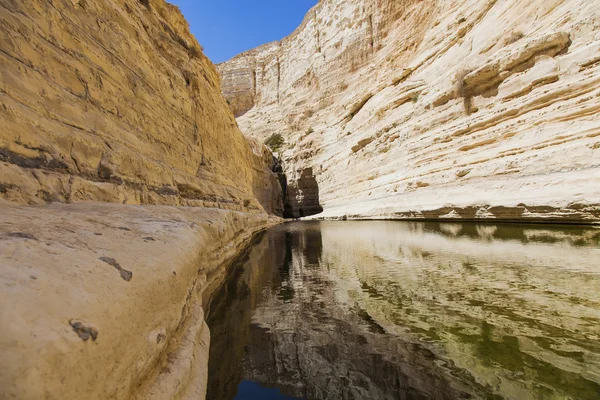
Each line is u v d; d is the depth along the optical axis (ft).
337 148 107.76
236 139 78.02
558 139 34.68
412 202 55.36
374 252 26.94
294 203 131.64
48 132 14.51
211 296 16.56
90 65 20.45
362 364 9.15
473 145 47.50
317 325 12.25
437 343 10.02
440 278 17.26
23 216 7.58
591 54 34.76
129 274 6.18
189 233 13.41
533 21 45.24
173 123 35.81
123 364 4.79
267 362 9.55
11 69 13.39
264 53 218.18
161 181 28.22
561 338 9.66
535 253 20.62
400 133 69.10
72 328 3.93
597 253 19.30
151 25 36.22
